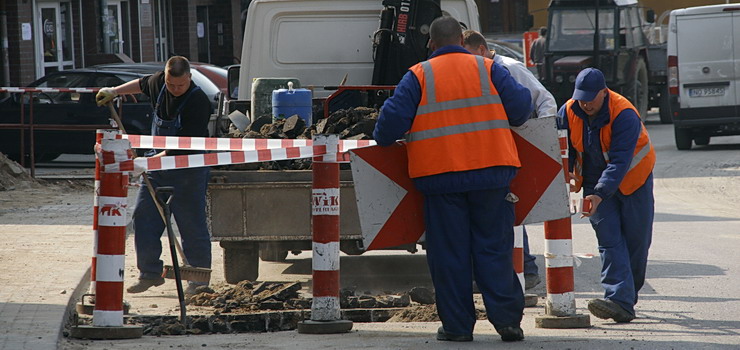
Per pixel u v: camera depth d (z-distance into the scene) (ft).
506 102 77.51
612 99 89.40
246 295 103.60
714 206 182.39
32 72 298.76
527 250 110.01
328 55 145.69
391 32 140.56
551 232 87.97
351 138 110.93
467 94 77.10
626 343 79.92
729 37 265.75
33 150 218.59
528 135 80.59
